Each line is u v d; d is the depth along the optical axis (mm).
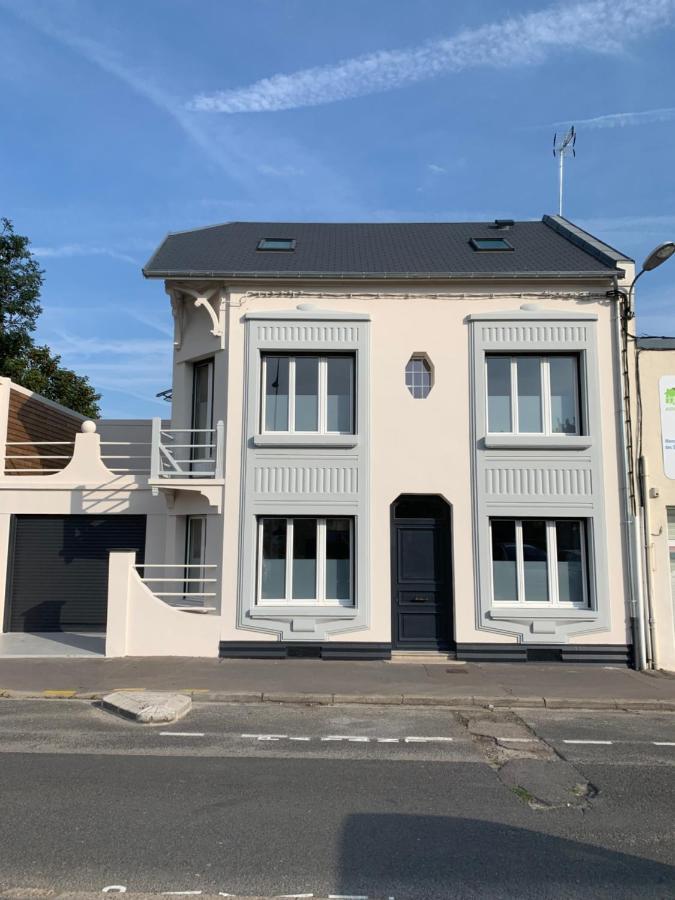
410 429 12445
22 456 15047
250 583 12078
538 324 12547
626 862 4457
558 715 8656
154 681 9883
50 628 14273
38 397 16938
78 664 11062
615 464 12273
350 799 5539
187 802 5406
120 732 7508
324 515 12289
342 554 12383
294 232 16688
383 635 11930
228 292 12844
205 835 4781
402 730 7781
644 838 4848
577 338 12508
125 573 11891
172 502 13336
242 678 10141
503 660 11828
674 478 12219
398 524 12422
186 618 11875
